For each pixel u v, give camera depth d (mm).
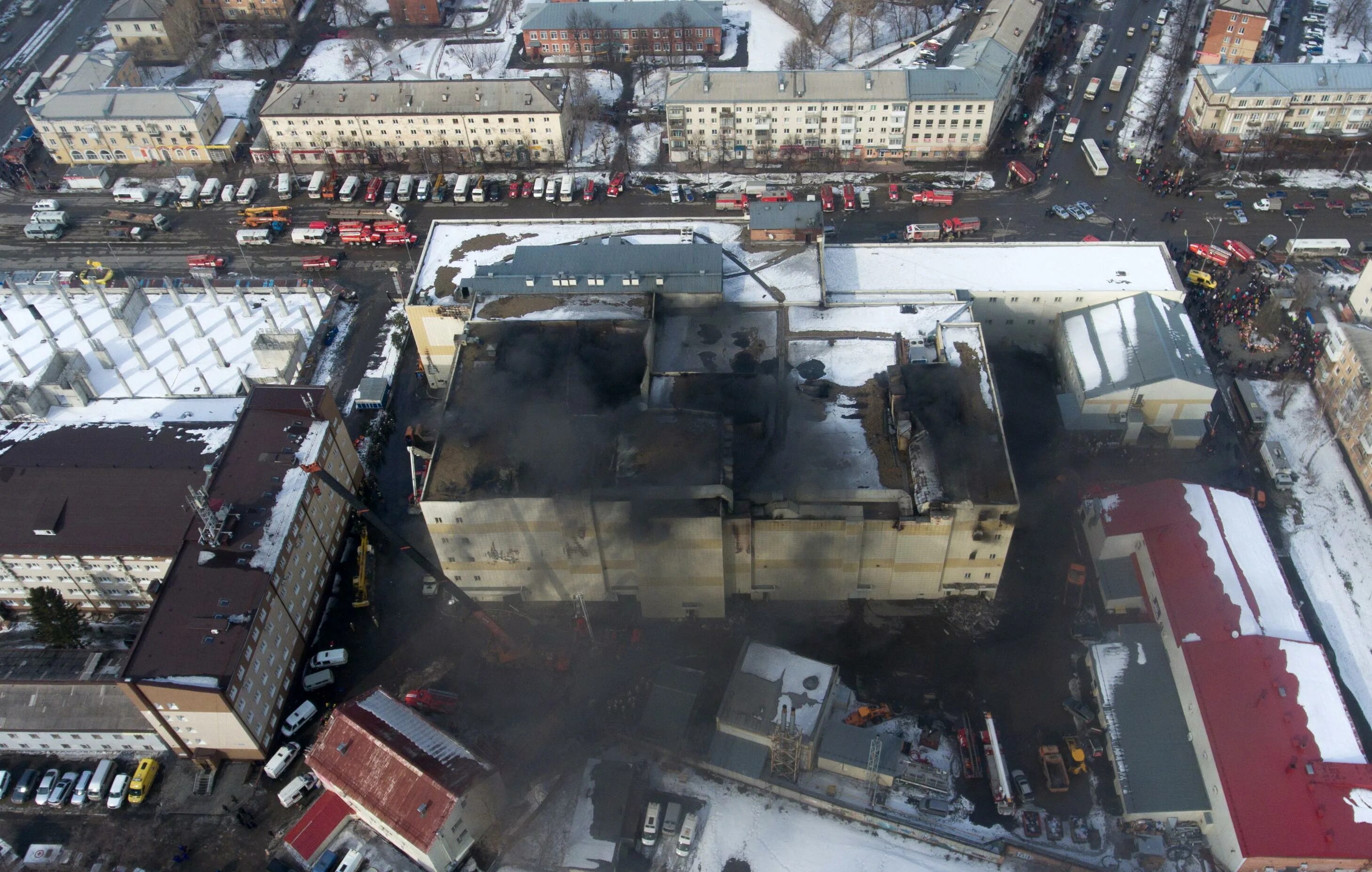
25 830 115625
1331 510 140375
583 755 118750
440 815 101938
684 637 132000
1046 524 140500
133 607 138500
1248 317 169000
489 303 151750
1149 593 126688
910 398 132375
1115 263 161500
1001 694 122625
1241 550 127312
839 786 115375
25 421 149750
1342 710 110812
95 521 130125
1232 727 108875
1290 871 102688
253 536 124188
